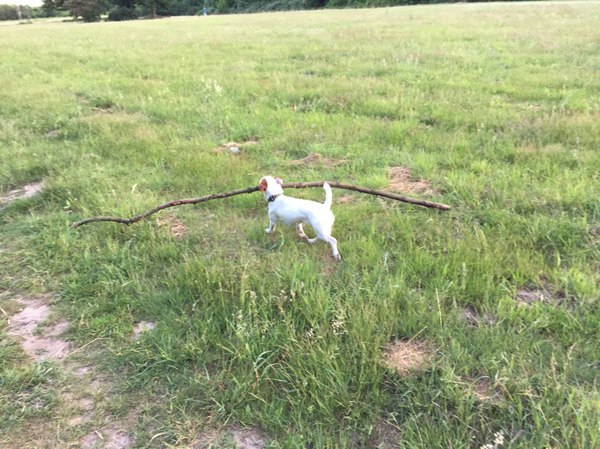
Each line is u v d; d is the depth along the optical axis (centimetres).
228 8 9631
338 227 471
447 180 554
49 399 304
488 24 2175
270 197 436
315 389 288
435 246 437
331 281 385
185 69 1322
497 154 629
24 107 973
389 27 2281
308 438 268
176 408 293
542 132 686
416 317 337
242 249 441
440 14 3078
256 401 293
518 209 493
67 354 340
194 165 629
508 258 406
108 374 322
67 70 1391
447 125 764
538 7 3189
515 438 256
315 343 317
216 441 272
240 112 881
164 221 509
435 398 283
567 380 291
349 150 670
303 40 1900
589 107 796
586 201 484
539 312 342
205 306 366
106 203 536
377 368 303
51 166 658
